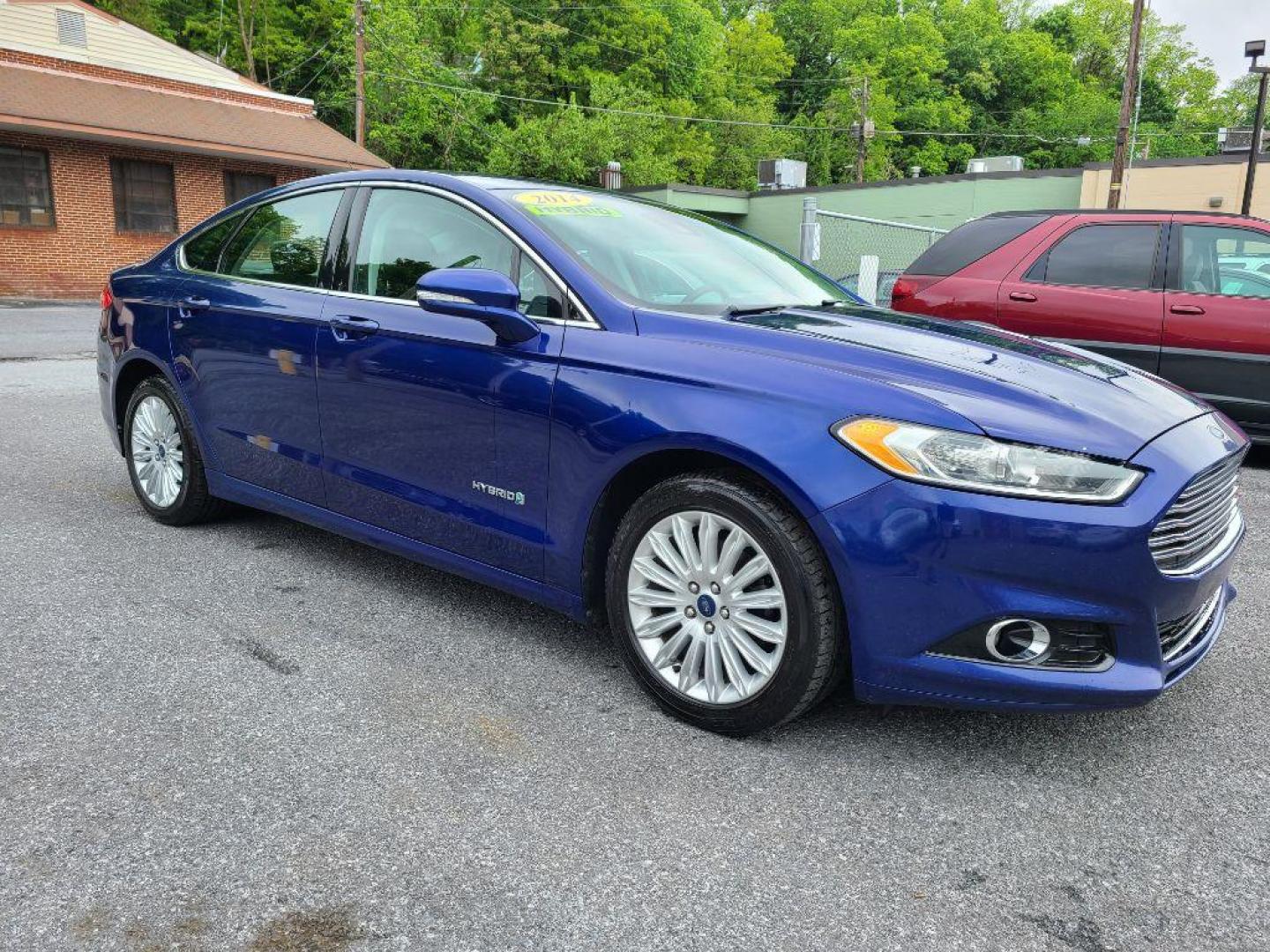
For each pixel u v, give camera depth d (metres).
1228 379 5.95
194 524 4.39
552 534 2.87
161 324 4.16
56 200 21.03
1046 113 77.56
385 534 3.40
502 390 2.92
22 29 21.91
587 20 56.31
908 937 1.86
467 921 1.87
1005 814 2.30
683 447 2.54
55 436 6.31
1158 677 2.36
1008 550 2.25
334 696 2.79
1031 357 2.80
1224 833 2.24
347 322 3.37
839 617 2.45
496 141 48.72
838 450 2.36
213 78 25.41
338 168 25.22
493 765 2.44
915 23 76.62
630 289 2.97
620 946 1.81
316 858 2.05
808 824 2.23
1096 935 1.88
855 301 3.65
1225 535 2.76
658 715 2.74
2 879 1.95
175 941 1.79
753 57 70.19
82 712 2.65
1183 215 6.20
